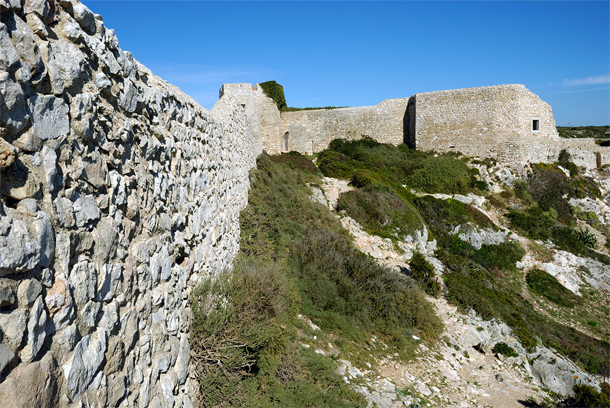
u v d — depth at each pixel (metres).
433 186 32.22
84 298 3.25
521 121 34.66
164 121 5.58
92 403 3.20
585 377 13.78
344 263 14.65
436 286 17.38
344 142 40.38
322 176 29.94
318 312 11.48
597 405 11.59
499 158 35.03
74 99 3.39
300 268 13.19
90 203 3.51
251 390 6.36
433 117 37.72
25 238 2.60
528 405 11.05
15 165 2.67
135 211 4.38
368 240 20.75
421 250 22.70
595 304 23.77
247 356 6.52
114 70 4.13
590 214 32.50
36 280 2.71
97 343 3.36
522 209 31.39
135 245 4.31
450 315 15.70
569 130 57.59
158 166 5.13
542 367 13.66
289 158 33.31
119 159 4.12
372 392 8.98
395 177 32.62
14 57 2.69
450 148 37.00
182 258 6.06
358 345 11.15
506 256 26.25
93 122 3.62
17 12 2.89
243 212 12.97
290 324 9.61
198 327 5.74
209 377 5.68
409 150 38.22
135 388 3.97
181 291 5.64
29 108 2.83
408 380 10.52
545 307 22.39
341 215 22.48
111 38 4.22
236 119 13.05
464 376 12.14
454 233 27.00
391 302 13.84
